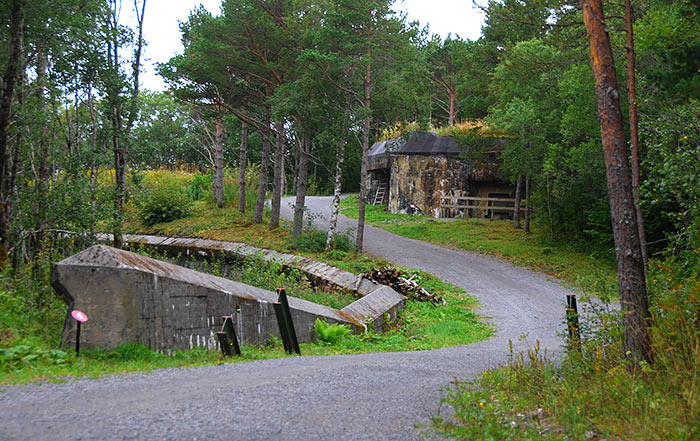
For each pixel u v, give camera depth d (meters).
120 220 17.36
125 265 8.53
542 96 30.08
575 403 5.38
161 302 8.86
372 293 17.06
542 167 28.83
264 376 6.98
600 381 5.84
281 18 27.94
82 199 15.12
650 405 4.95
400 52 24.33
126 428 4.45
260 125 30.09
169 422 4.66
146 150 19.47
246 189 39.91
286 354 9.71
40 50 14.54
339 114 26.02
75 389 5.82
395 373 7.68
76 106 17.38
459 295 20.22
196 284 9.48
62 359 7.38
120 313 8.43
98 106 18.86
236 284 11.14
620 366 6.31
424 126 26.02
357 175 71.62
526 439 4.62
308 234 27.91
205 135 53.06
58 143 16.67
